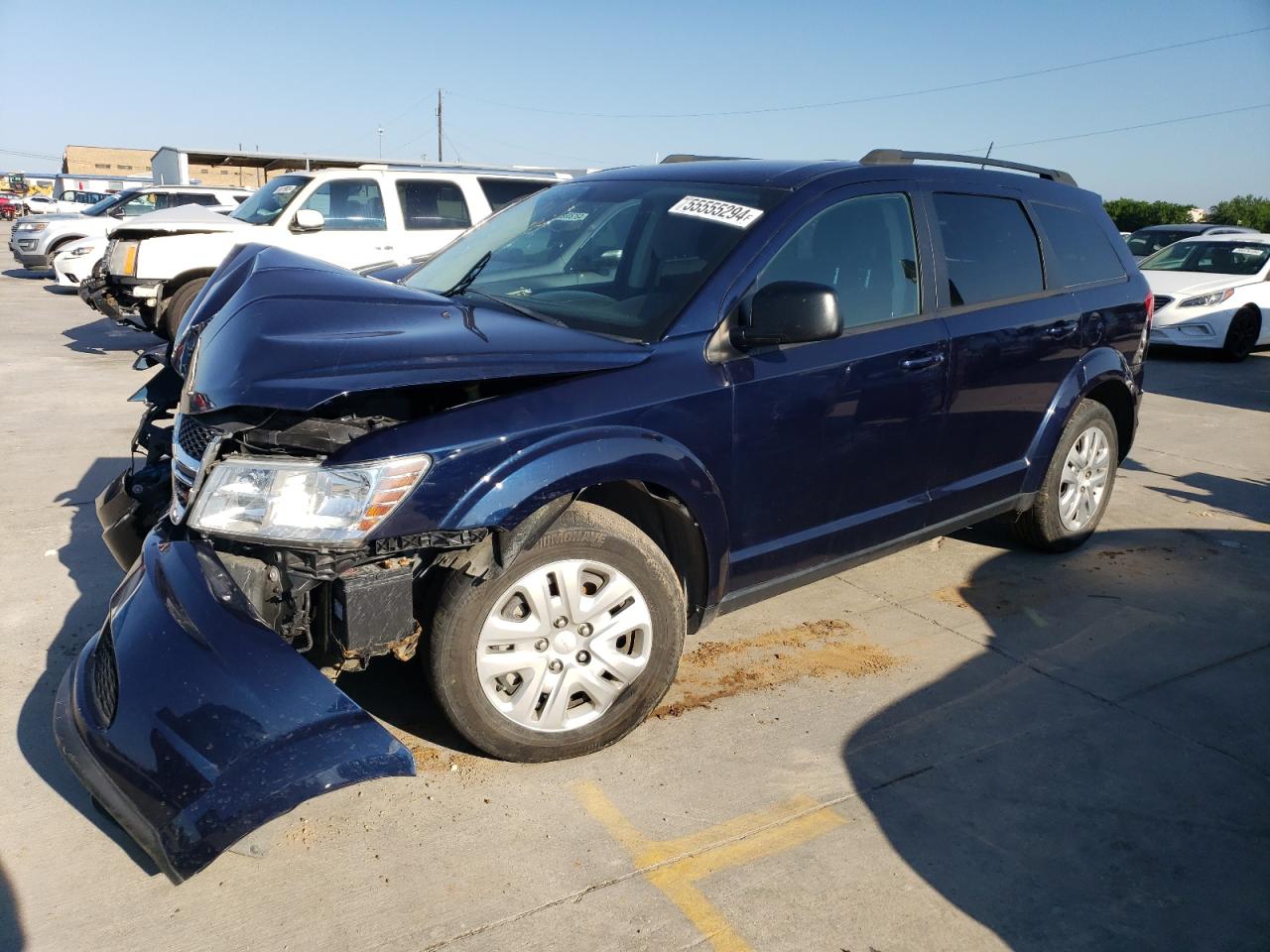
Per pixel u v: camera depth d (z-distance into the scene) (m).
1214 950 2.41
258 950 2.30
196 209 10.56
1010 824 2.87
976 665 3.86
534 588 2.85
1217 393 10.06
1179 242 13.65
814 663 3.82
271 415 2.67
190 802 2.24
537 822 2.79
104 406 7.80
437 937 2.36
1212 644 4.10
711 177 3.80
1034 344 4.30
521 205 4.41
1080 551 5.16
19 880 2.50
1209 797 3.03
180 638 2.45
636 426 2.93
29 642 3.73
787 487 3.42
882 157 3.98
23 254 17.70
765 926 2.44
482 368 2.70
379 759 2.38
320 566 2.56
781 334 3.08
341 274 3.26
